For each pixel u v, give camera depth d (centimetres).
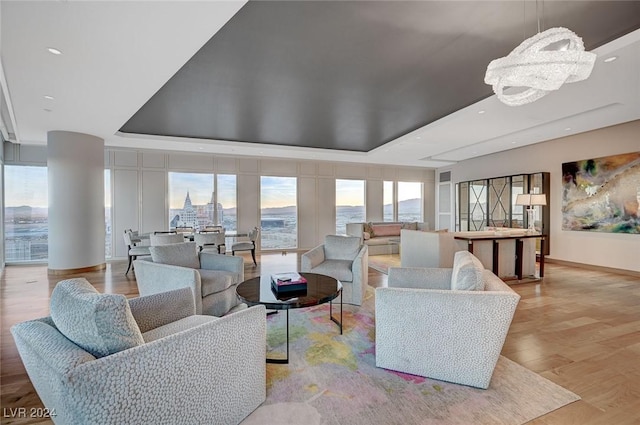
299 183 883
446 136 596
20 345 138
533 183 662
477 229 826
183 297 209
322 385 200
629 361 234
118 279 503
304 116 501
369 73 342
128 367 117
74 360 111
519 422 166
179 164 762
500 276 500
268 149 723
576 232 596
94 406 108
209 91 392
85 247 551
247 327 169
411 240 538
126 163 717
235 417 161
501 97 251
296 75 346
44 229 664
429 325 206
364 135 633
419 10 232
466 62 317
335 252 425
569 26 256
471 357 197
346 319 317
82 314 123
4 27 226
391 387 198
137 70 299
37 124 488
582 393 193
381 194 975
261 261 693
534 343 263
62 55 269
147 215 734
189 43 252
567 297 396
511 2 224
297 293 248
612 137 538
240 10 230
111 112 426
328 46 284
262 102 433
